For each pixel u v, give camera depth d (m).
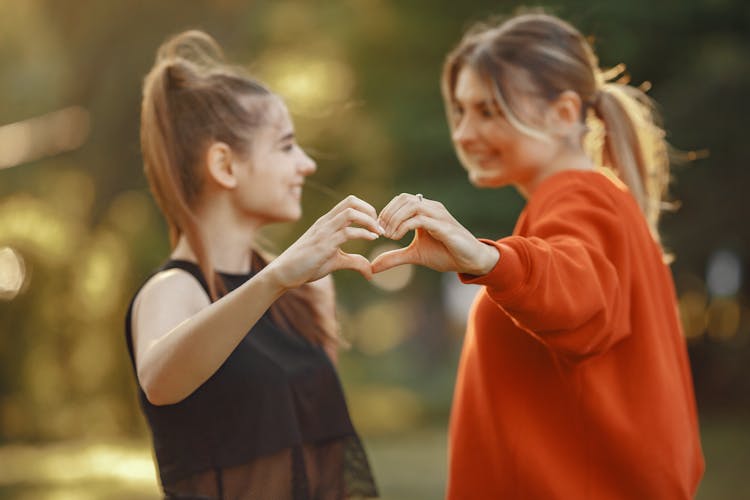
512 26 3.94
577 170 3.66
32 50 24.33
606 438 3.37
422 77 19.38
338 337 3.92
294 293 3.77
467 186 18.27
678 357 3.73
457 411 3.67
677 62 17.53
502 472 3.48
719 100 16.45
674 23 16.91
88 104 22.36
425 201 2.85
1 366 15.23
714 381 20.44
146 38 22.16
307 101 13.64
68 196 18.95
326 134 16.78
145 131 3.65
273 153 3.65
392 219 2.81
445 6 19.05
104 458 13.73
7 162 20.80
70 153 21.86
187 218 3.50
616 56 16.48
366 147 18.14
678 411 3.45
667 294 3.75
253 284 2.79
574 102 3.82
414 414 23.33
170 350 2.91
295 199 3.71
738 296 19.44
